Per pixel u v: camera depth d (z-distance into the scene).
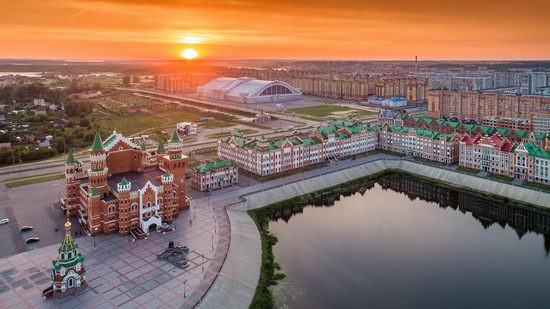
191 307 120.75
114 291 127.62
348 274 146.00
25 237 162.12
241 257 151.50
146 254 149.75
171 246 152.88
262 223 187.12
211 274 137.38
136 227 167.25
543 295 133.62
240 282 137.00
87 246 155.12
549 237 176.62
